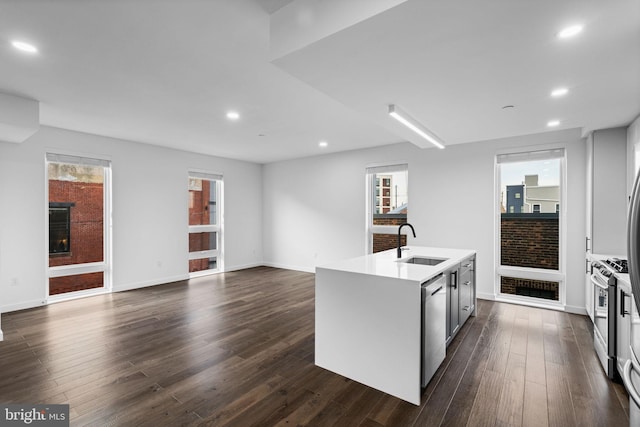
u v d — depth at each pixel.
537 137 4.10
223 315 3.82
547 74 2.13
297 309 4.05
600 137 3.44
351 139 4.99
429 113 3.02
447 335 2.78
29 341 3.02
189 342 3.01
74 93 2.99
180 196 5.74
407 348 2.09
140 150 5.17
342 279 2.41
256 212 7.22
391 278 2.16
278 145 5.41
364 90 2.44
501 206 4.49
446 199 4.79
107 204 4.86
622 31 1.60
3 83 2.75
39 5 1.69
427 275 2.22
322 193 6.33
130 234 5.05
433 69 2.06
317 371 2.47
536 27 1.57
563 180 4.02
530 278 4.23
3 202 3.87
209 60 2.37
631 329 1.74
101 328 3.37
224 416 1.92
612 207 3.37
